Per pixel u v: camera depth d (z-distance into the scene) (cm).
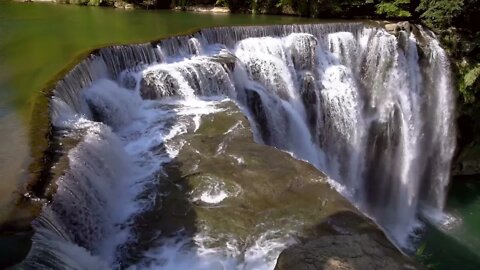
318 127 1925
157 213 989
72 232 860
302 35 1956
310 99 1906
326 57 2047
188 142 1238
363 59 2130
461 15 2208
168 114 1415
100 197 988
